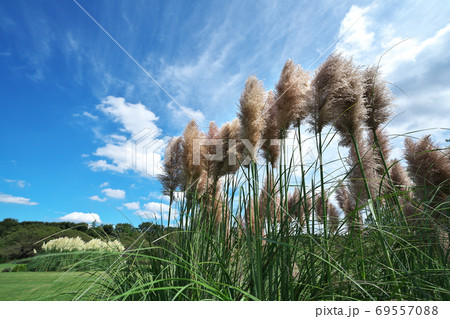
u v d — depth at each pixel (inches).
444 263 68.4
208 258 88.0
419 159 107.7
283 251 70.0
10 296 78.5
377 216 73.6
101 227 101.7
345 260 67.6
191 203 109.0
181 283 78.8
